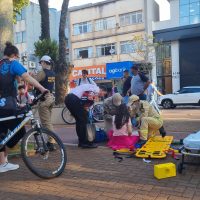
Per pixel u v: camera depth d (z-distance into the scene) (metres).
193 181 4.77
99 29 42.66
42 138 5.19
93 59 43.12
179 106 25.77
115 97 7.52
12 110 5.18
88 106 7.56
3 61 5.39
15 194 4.54
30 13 51.66
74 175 5.29
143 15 38.94
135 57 38.94
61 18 15.52
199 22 35.31
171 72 36.88
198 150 4.97
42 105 6.84
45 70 6.98
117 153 6.64
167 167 4.96
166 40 36.84
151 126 7.19
